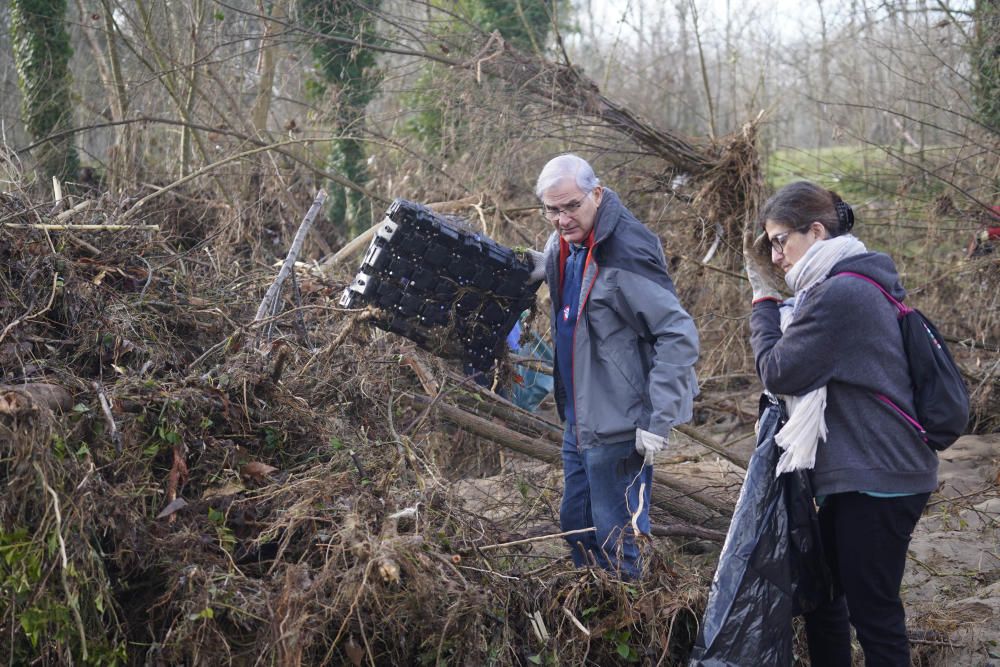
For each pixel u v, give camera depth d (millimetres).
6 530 2424
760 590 2709
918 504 2562
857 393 2553
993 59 7312
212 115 7285
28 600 2365
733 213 6297
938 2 7852
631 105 8773
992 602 3352
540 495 3871
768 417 2846
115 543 2566
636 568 3025
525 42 9891
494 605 2738
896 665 2586
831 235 2672
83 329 3250
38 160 7121
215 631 2418
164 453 2881
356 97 7516
